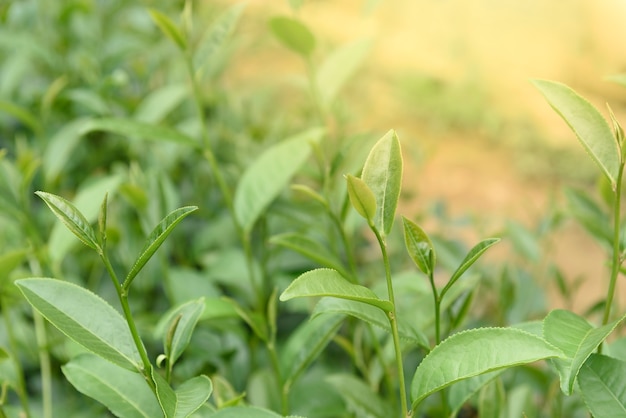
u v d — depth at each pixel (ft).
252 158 4.28
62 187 4.35
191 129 4.30
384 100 11.83
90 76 4.30
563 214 3.51
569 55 13.19
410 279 2.89
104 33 5.27
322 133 3.14
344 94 11.14
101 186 3.17
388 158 2.28
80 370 2.53
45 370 3.09
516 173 10.66
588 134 2.36
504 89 12.54
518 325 2.39
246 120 4.87
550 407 2.96
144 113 3.91
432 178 10.59
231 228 3.85
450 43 13.66
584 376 2.33
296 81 3.76
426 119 11.68
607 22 13.71
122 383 2.52
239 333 3.12
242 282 3.48
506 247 5.75
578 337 2.26
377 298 2.28
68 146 3.70
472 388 2.49
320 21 12.76
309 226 3.36
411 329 2.46
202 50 3.13
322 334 2.72
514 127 11.47
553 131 11.35
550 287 5.61
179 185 4.34
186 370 3.15
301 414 2.97
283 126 4.59
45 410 3.10
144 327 3.24
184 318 2.45
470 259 2.33
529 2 14.55
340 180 3.20
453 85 12.42
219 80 5.41
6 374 2.97
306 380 3.19
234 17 3.11
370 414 2.77
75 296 2.36
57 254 3.12
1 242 3.41
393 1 14.35
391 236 3.90
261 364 3.31
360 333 3.12
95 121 3.05
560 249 8.39
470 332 2.28
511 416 2.80
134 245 3.62
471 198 10.13
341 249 3.76
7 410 2.84
